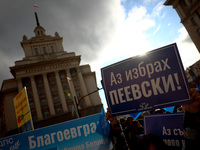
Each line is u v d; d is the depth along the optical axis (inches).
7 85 1528.1
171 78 81.0
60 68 1578.5
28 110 244.2
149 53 89.4
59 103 1483.8
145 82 88.5
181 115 90.2
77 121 142.3
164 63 84.3
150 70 88.0
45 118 1402.6
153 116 100.9
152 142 52.4
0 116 1907.0
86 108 1441.9
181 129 88.2
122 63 98.4
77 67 1614.2
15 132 1380.4
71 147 135.8
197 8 956.0
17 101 282.0
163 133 94.4
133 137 105.2
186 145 71.9
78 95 1539.1
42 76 1574.8
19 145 138.8
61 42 1800.0
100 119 137.3
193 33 1023.6
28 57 1632.6
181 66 79.8
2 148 138.6
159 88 83.8
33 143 138.7
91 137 137.4
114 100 98.9
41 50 1724.9
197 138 67.8
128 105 93.0
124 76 96.6
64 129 140.7
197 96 70.9
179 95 77.1
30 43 1732.3
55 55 1681.8
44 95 1503.4
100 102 1578.5
